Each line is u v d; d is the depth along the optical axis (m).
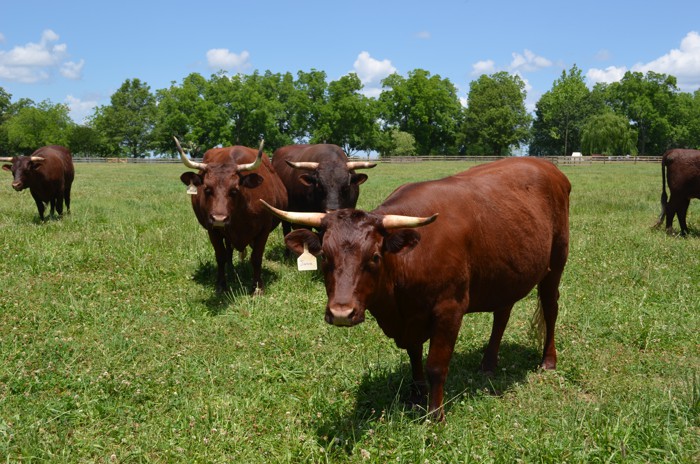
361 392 5.64
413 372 5.51
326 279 4.47
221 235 9.15
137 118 111.06
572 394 5.71
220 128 93.06
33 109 111.81
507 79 112.69
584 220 14.90
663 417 4.95
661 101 109.62
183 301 8.41
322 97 103.62
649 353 6.65
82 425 5.05
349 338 7.00
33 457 4.44
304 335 7.09
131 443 4.73
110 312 7.78
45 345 6.46
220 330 7.34
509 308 6.32
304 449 4.62
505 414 5.21
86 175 41.16
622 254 10.77
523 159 6.52
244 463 4.47
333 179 10.98
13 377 5.65
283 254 11.52
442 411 5.09
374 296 4.57
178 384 5.80
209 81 96.62
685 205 13.39
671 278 9.23
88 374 5.85
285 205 10.81
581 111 105.81
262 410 5.33
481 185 5.63
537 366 6.50
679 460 4.33
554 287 6.39
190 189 9.16
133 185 29.09
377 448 4.57
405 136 98.69
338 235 4.38
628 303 8.19
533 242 5.73
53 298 8.05
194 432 4.86
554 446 4.48
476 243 5.18
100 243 11.28
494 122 102.12
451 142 109.25
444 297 4.90
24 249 10.40
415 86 103.81
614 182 30.22
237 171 8.77
